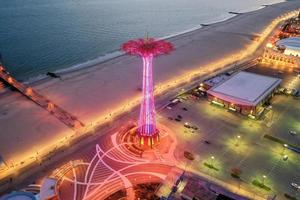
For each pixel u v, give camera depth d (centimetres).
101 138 10706
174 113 12319
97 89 14725
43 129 11362
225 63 18262
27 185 8625
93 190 8325
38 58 18925
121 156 9712
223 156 9825
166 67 17650
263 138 10850
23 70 17162
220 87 13325
